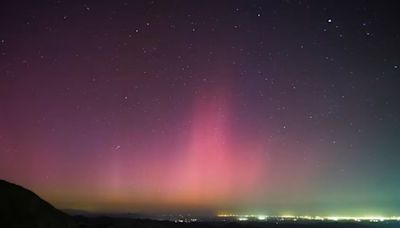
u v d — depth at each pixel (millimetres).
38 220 32625
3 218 30469
